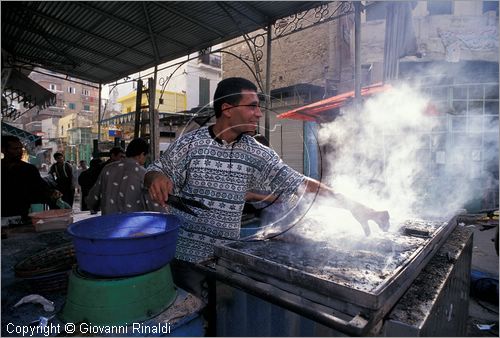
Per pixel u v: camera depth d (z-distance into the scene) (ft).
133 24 12.66
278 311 2.90
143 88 19.39
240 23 12.78
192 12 11.86
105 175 8.18
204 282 4.01
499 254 8.52
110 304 3.01
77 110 95.71
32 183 10.20
